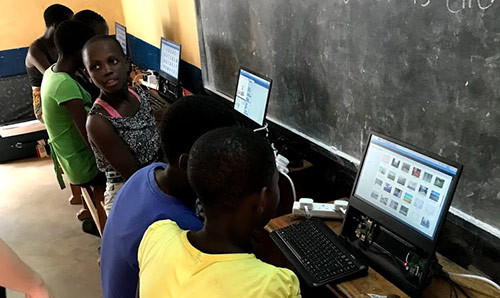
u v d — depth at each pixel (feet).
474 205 4.74
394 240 4.57
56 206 11.22
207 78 10.59
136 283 3.50
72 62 7.41
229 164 2.54
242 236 2.75
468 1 4.20
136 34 14.96
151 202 3.39
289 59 7.26
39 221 10.58
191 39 10.85
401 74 5.20
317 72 6.69
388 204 4.56
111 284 3.60
